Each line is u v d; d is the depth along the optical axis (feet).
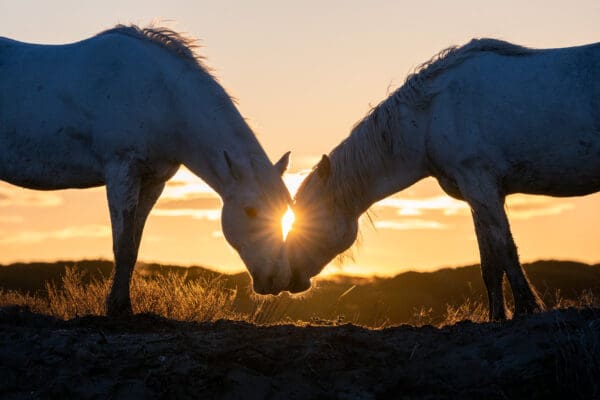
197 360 25.71
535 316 27.71
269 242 33.86
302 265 35.99
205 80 35.04
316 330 28.04
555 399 24.00
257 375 25.00
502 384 24.38
